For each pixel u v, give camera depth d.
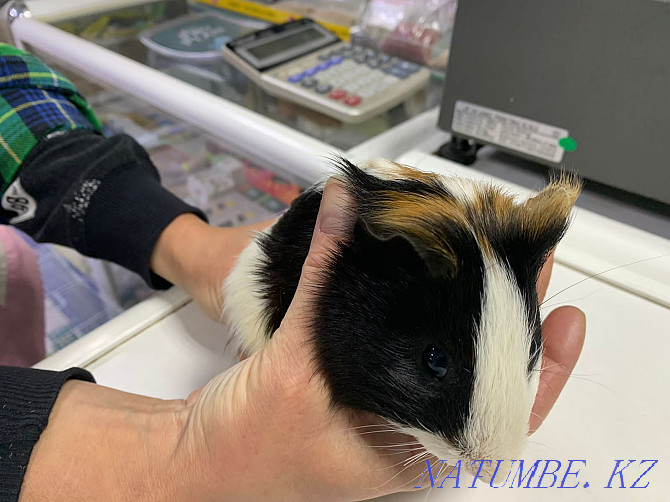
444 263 0.21
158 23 0.64
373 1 0.59
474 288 0.22
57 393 0.26
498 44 0.36
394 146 0.43
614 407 0.28
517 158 0.43
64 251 0.60
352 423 0.24
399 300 0.23
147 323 0.35
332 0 0.66
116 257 0.41
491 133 0.40
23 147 0.40
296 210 0.31
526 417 0.22
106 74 0.50
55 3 0.59
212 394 0.24
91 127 0.45
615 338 0.30
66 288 0.60
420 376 0.22
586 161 0.36
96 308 0.57
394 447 0.24
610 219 0.35
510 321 0.22
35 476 0.23
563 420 0.27
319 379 0.23
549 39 0.34
